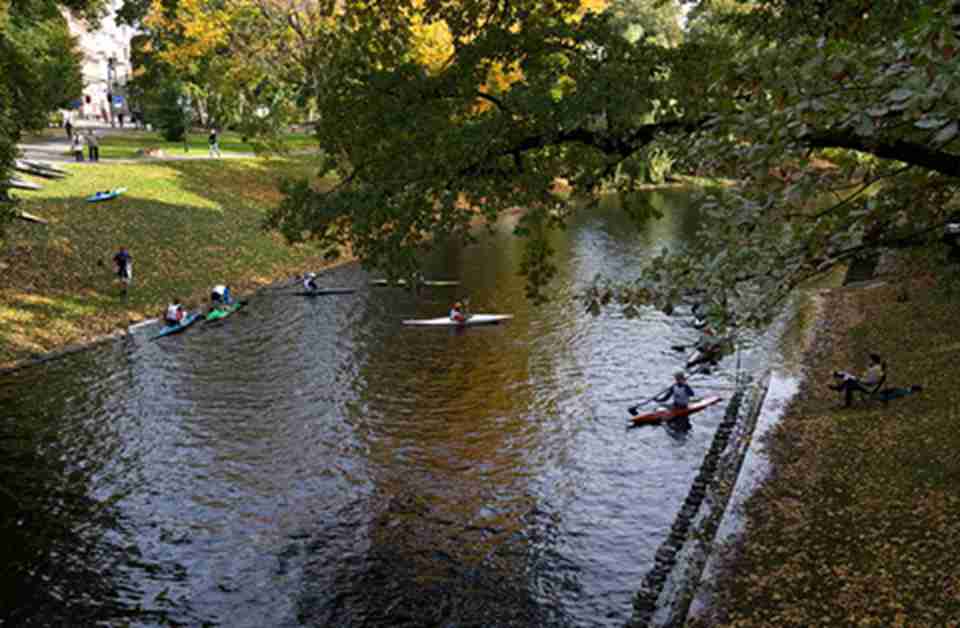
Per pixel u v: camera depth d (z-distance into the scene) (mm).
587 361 24609
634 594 12656
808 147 7309
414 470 17172
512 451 18125
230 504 15781
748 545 13391
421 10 12047
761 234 7477
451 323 29125
